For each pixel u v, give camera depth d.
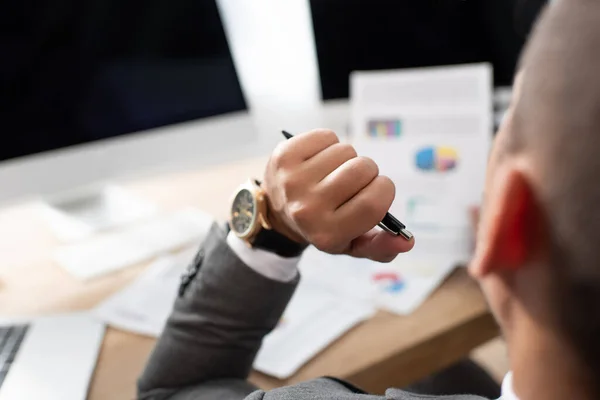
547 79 0.26
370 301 0.79
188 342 0.56
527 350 0.31
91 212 1.11
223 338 0.56
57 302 0.83
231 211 0.55
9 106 0.91
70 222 1.08
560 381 0.30
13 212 1.13
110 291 0.85
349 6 1.05
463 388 0.88
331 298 0.80
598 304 0.27
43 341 0.73
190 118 1.05
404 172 0.90
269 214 0.52
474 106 0.88
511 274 0.30
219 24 1.04
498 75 1.04
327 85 1.11
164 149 1.03
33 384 0.65
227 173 1.26
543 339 0.30
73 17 0.93
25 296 0.85
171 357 0.57
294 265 0.55
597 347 0.28
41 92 0.93
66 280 0.88
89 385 0.66
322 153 0.45
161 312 0.79
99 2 0.94
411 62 1.08
